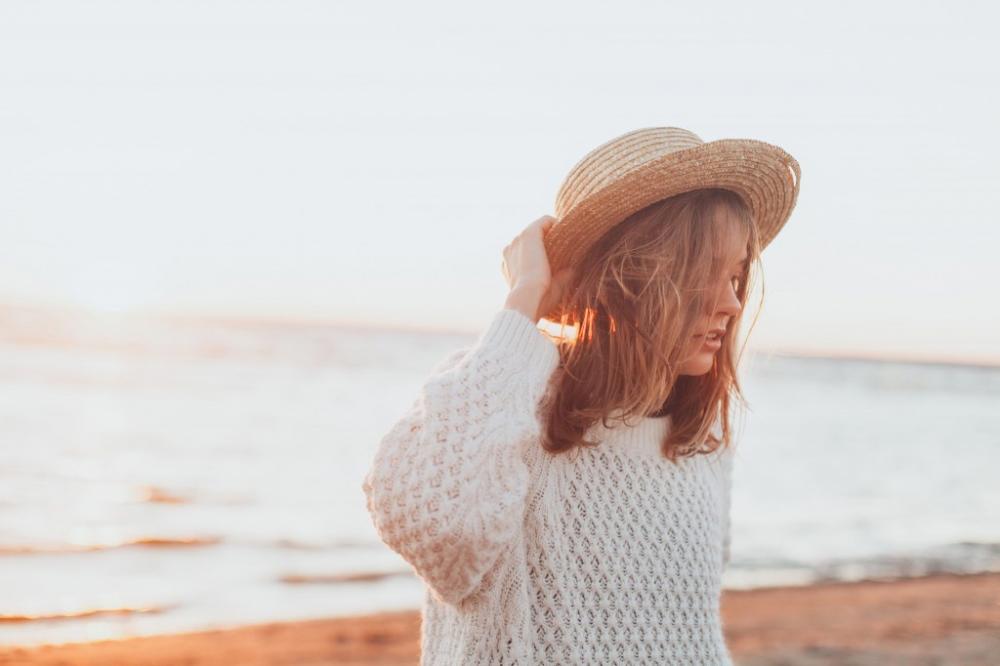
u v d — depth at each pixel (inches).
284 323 5836.6
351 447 1053.2
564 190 73.7
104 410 1273.4
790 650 313.6
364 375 2349.9
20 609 384.2
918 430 1721.2
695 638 65.7
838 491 909.8
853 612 378.0
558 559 61.7
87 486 731.4
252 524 610.5
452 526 55.1
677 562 65.4
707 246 64.0
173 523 604.4
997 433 1726.1
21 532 553.0
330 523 622.2
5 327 3307.1
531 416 59.7
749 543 620.7
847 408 2255.2
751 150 65.4
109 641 328.2
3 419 1111.0
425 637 65.9
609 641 61.9
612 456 65.0
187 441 1035.9
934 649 317.4
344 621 360.8
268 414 1373.0
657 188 63.4
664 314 61.6
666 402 69.1
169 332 4082.2
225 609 398.6
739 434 76.6
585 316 64.4
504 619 59.9
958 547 620.4
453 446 56.6
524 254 65.7
